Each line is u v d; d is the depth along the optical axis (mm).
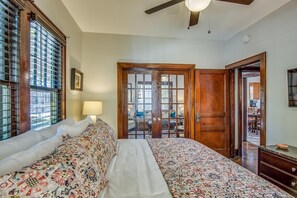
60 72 2387
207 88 3893
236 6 2480
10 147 1016
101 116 3582
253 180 1223
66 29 2576
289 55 2385
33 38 1731
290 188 1966
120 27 3281
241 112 4090
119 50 3631
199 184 1165
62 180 791
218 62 3969
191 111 3885
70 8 2580
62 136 1261
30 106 1645
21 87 1490
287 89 2398
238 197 1011
